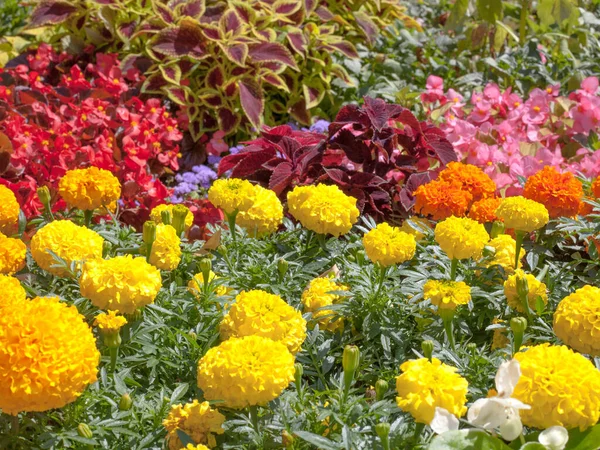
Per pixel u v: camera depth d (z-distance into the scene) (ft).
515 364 3.73
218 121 8.00
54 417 4.15
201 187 7.53
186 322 4.66
